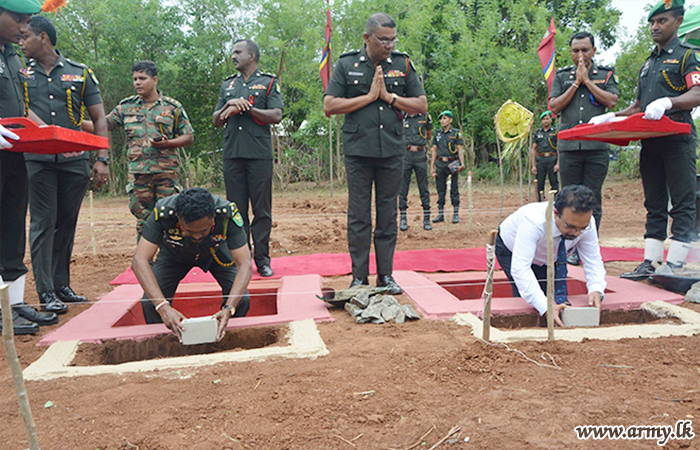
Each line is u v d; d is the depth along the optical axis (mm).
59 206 3771
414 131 7695
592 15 18656
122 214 10758
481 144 18375
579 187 2990
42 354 2793
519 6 16953
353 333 3041
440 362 2455
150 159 4848
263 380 2324
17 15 3230
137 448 1778
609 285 3969
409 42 16656
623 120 3523
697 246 4340
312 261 5359
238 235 3133
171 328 2879
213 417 1979
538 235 3152
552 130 9211
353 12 16125
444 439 1773
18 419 2031
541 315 3150
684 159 3910
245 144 4637
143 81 4801
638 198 11711
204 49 16469
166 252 3482
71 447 1800
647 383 2189
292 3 15469
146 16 16125
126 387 2295
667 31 3984
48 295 3604
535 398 2066
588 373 2309
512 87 16250
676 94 3975
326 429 1863
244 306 3617
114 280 4719
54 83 3795
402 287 4051
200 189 2793
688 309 3273
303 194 15078
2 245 3312
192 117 17422
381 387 2213
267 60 15844
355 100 3676
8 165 3258
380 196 3912
